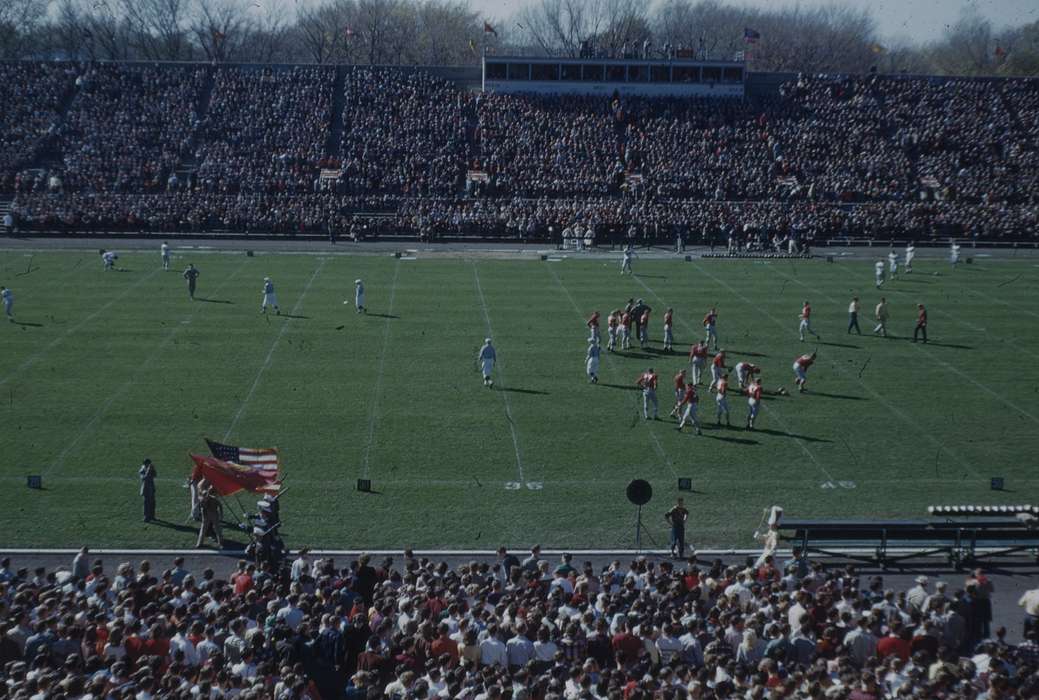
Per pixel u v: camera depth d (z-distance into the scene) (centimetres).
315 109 9381
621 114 9512
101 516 2889
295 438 3484
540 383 4147
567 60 9875
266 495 2750
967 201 8700
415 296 5706
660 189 8625
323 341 4688
